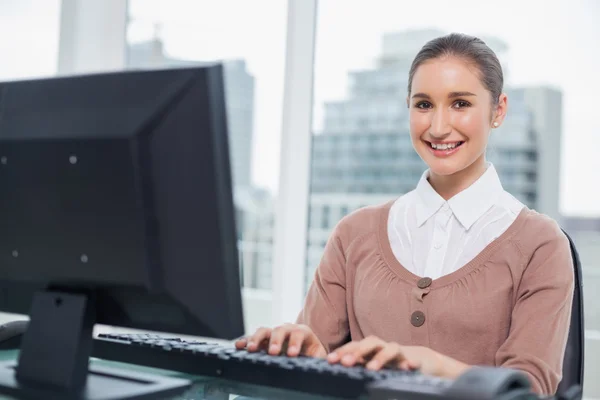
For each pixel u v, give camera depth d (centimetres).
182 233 91
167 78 91
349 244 155
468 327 135
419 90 141
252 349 112
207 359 107
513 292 135
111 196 92
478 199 143
